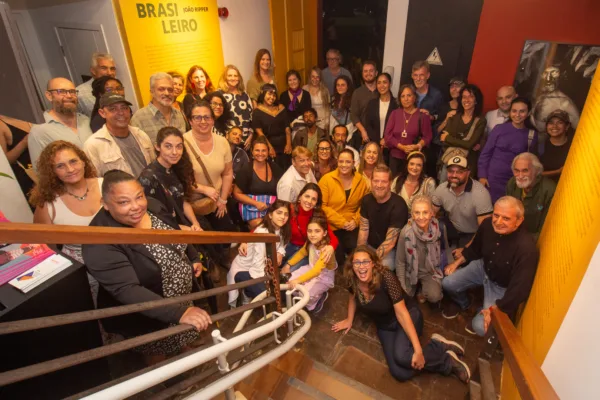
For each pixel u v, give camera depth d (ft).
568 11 12.83
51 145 6.89
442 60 16.51
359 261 8.34
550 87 13.82
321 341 9.70
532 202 9.86
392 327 9.02
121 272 5.26
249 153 15.46
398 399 8.16
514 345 4.67
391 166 15.78
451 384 8.44
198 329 4.49
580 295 4.16
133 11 12.14
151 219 6.39
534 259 7.87
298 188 12.14
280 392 6.82
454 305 10.68
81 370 5.22
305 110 15.97
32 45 14.47
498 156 12.68
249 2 17.08
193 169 9.72
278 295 6.81
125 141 9.29
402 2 16.67
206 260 9.61
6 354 4.09
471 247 9.66
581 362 3.72
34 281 4.58
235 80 14.64
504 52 14.65
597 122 4.89
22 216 8.46
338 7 19.36
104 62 11.51
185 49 14.23
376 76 16.26
